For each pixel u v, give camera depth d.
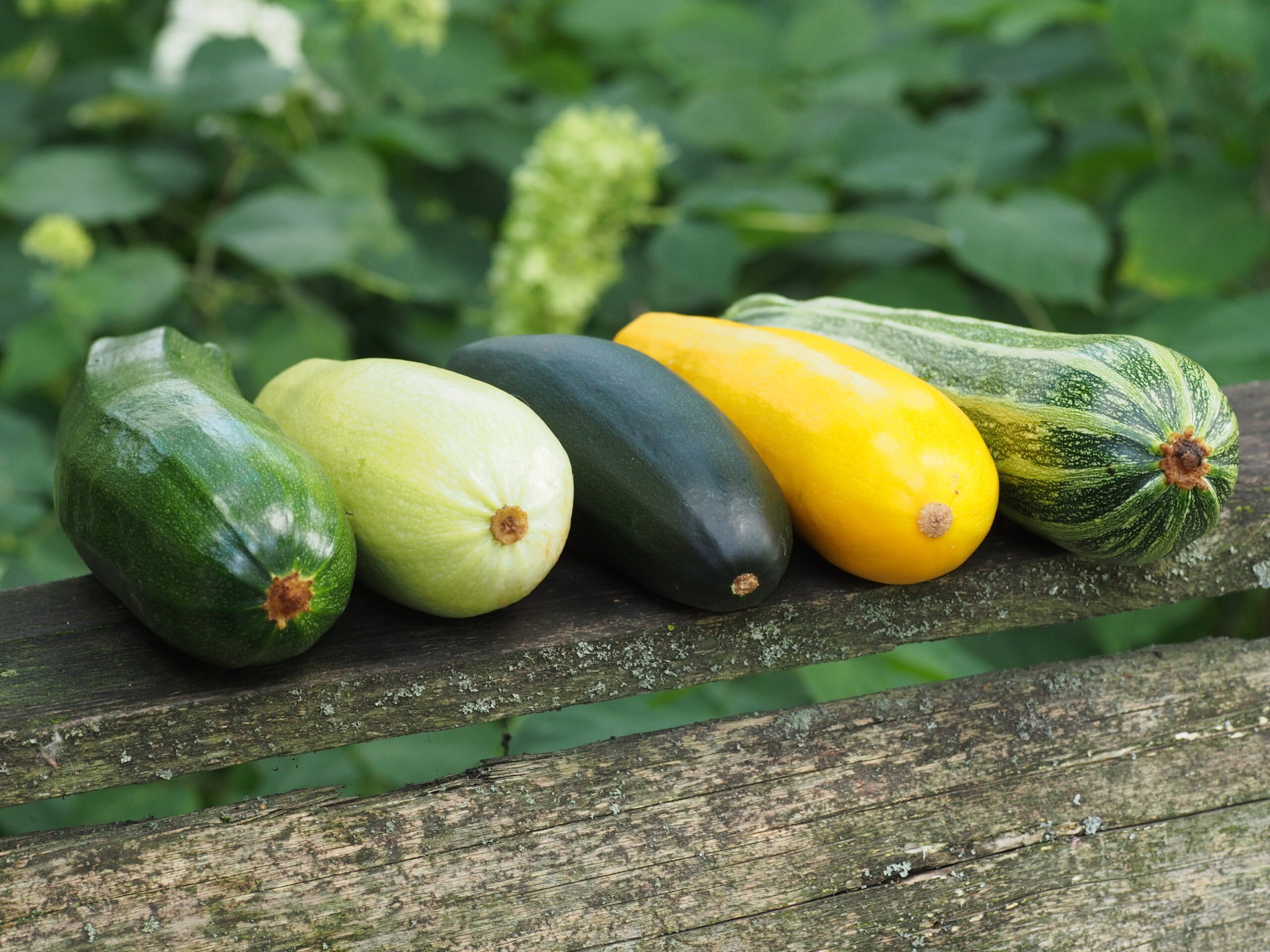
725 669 0.74
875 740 0.75
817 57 1.83
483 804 0.72
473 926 0.70
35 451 1.20
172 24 1.82
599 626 0.72
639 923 0.72
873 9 2.17
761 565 0.69
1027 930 0.75
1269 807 0.78
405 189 1.66
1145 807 0.77
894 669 0.94
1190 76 1.65
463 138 1.67
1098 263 1.34
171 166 1.53
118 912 0.68
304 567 0.65
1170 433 0.70
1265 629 1.41
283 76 1.44
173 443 0.66
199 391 0.69
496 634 0.72
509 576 0.69
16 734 0.67
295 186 1.58
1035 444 0.72
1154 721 0.78
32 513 1.14
